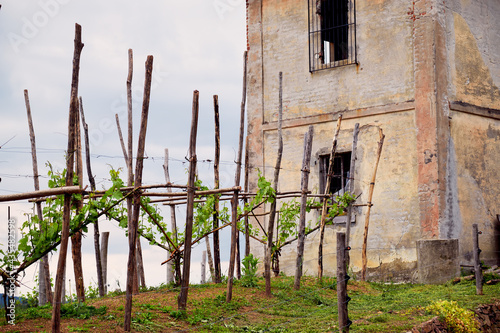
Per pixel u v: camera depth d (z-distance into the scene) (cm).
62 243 920
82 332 939
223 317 1115
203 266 2072
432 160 1572
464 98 1652
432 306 1131
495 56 1742
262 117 1836
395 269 1584
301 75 1789
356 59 1703
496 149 1706
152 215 1384
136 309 1097
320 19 1773
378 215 1628
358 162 1675
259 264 1762
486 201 1658
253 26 1880
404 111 1628
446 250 1496
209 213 1402
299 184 1758
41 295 1438
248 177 1825
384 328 1017
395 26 1664
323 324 1075
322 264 1514
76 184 1154
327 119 1733
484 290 1322
